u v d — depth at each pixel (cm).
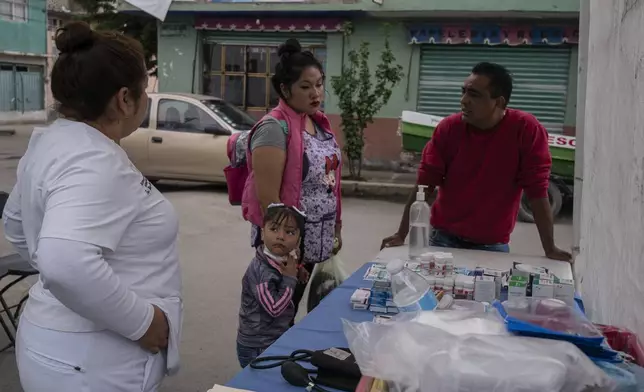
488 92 278
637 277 176
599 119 264
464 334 144
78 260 138
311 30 1113
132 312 151
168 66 1202
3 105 2028
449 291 215
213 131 888
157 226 164
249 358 243
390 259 285
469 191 301
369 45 1104
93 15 1277
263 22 1133
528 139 288
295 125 276
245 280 244
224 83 1198
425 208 286
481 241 307
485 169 295
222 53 1190
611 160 227
